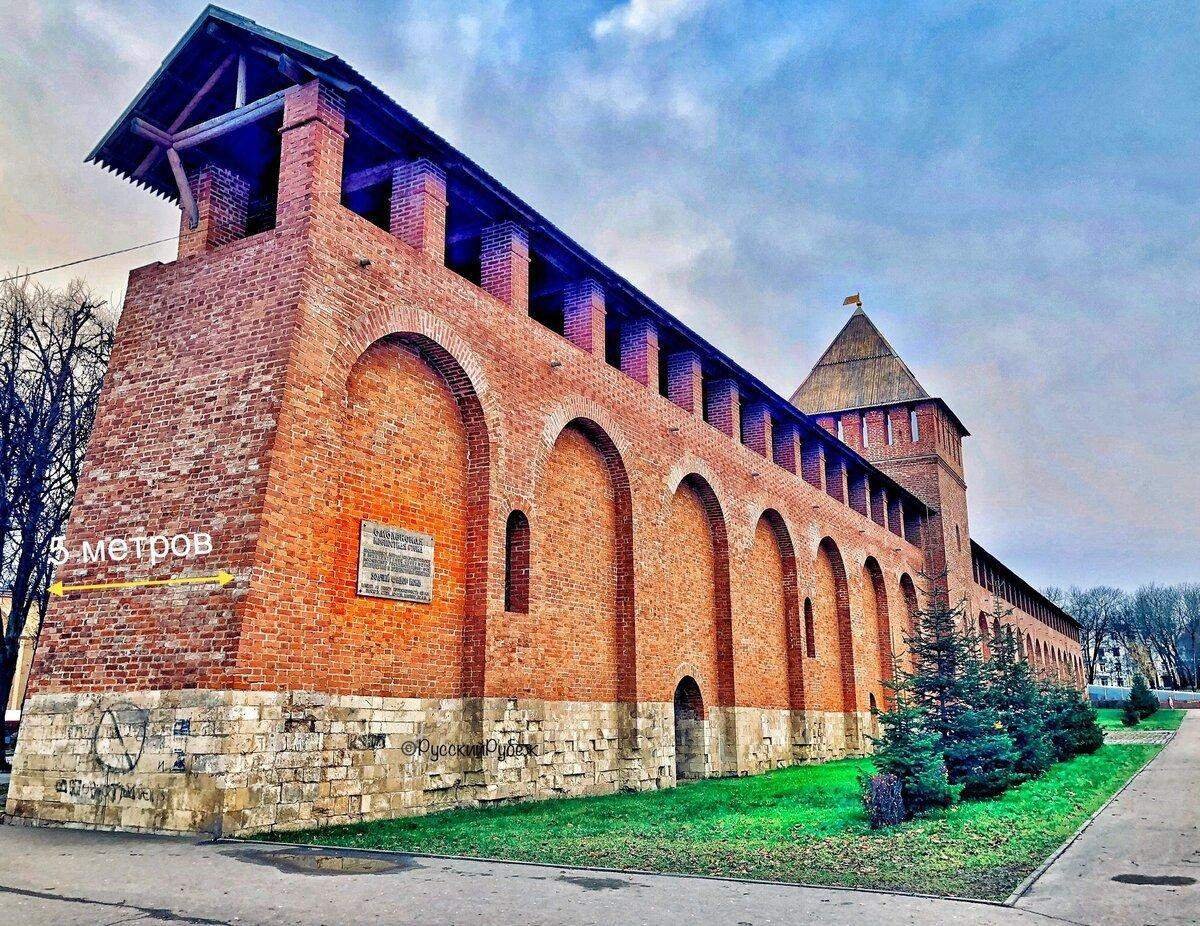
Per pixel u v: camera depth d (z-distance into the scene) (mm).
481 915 6871
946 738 15055
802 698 24953
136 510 11922
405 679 12820
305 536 11469
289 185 12453
